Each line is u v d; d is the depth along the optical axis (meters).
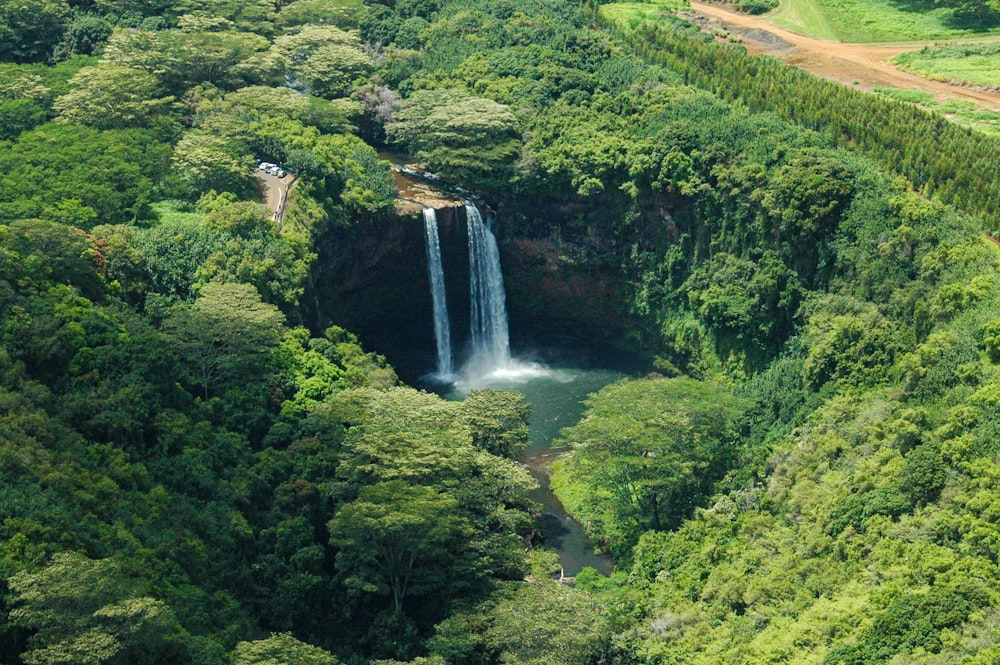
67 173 157.62
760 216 164.12
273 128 175.88
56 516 98.56
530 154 179.50
